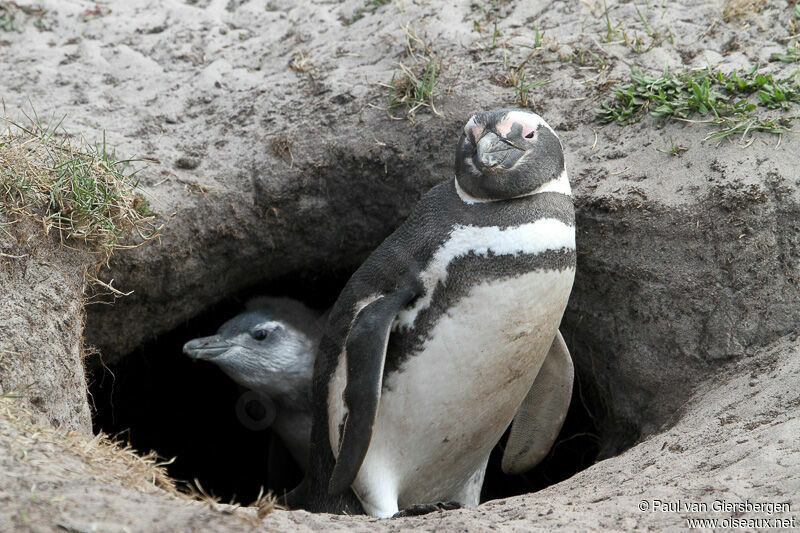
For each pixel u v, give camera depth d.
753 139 15.05
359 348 12.16
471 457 13.91
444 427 13.03
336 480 12.21
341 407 13.10
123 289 16.69
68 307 13.45
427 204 13.43
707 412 12.54
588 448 17.67
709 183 14.78
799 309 13.63
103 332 17.34
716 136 15.28
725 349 14.04
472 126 13.04
